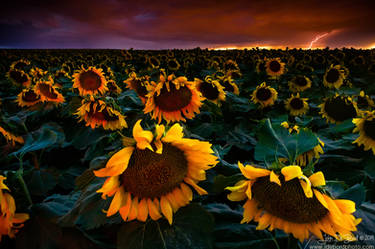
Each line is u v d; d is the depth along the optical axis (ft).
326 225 3.96
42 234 5.43
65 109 14.62
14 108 18.94
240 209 6.37
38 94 16.76
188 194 4.65
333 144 9.87
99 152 11.14
